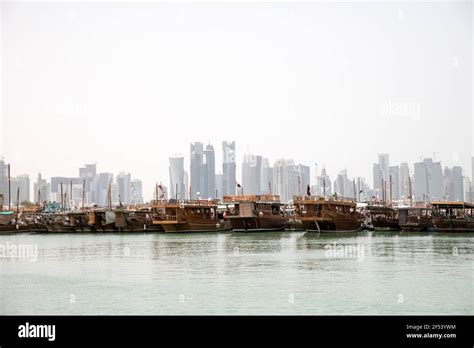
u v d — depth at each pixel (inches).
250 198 4913.9
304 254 2783.0
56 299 1654.8
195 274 2076.8
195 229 4940.9
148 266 2357.3
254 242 3681.1
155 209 5128.0
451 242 3523.6
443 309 1467.8
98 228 5383.9
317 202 4345.5
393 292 1672.0
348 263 2372.0
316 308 1480.1
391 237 4067.4
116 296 1675.7
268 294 1658.5
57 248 3444.9
